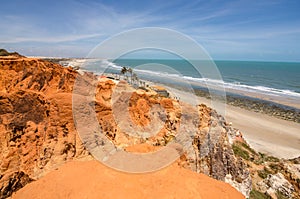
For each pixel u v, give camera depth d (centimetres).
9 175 682
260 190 1403
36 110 834
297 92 6756
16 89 873
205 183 733
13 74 913
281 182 1467
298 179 1530
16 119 781
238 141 2117
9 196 662
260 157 1984
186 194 669
